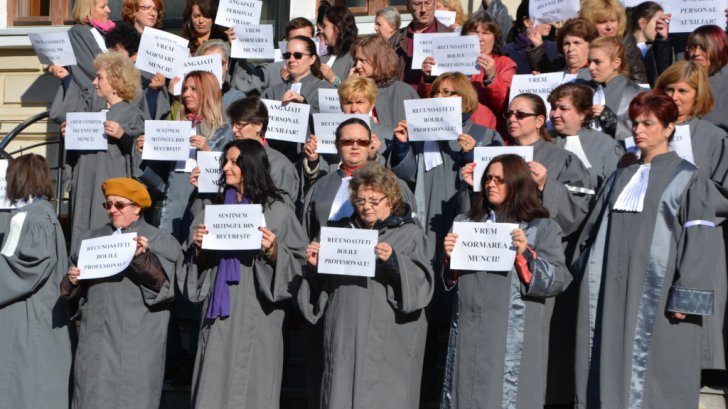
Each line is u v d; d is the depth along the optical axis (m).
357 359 10.97
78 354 12.36
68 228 16.14
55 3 18.98
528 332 10.79
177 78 14.32
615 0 14.28
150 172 13.75
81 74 15.70
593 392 10.87
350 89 12.89
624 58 13.07
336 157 13.13
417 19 14.95
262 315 11.78
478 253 10.74
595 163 12.15
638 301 10.77
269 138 13.16
